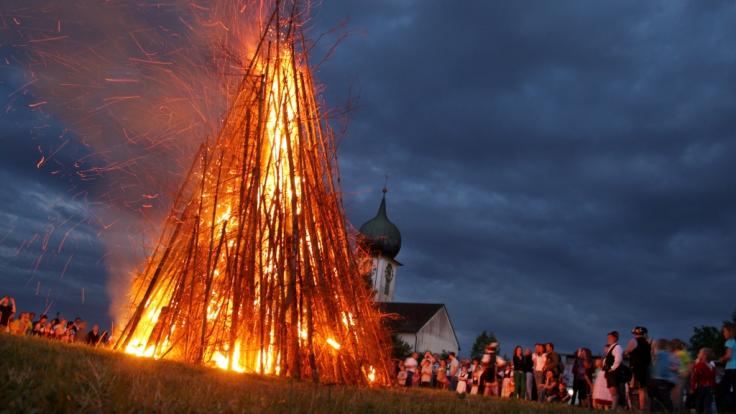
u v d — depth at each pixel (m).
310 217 11.33
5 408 4.01
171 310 10.45
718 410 11.84
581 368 14.72
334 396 6.77
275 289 10.41
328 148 12.38
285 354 9.86
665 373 11.03
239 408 5.09
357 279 11.93
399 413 6.15
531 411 8.31
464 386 19.08
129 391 4.82
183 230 11.25
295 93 12.20
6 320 14.48
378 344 11.62
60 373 5.28
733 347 11.16
